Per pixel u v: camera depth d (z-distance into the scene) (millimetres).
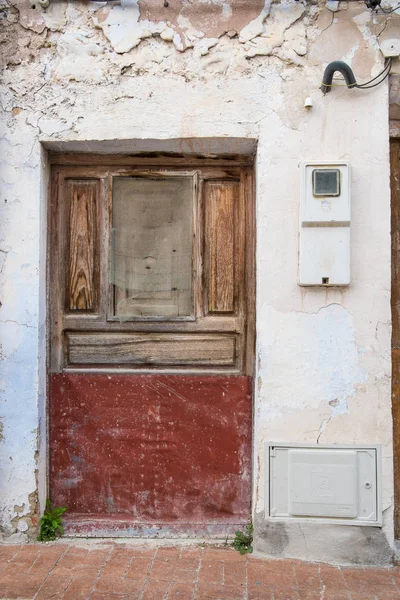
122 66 3262
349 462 3207
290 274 3232
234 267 3508
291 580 2998
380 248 3213
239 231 3504
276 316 3242
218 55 3238
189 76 3250
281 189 3232
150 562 3156
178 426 3482
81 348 3527
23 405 3312
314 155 3223
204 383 3471
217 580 2984
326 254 3158
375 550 3193
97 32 3279
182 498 3482
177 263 3545
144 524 3473
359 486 3221
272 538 3236
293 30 3229
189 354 3510
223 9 3238
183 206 3537
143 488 3486
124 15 3260
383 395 3215
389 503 3201
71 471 3494
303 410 3236
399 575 3084
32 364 3311
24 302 3311
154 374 3482
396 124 3436
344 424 3225
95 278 3543
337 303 3225
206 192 3525
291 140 3230
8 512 3336
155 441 3482
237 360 3492
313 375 3230
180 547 3340
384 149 3209
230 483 3471
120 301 3537
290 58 3221
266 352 3244
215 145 3361
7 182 3305
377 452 3211
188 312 3529
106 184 3533
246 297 3498
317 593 2883
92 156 3508
